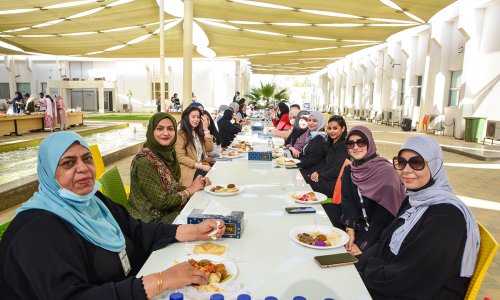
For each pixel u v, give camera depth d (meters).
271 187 2.75
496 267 3.07
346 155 3.62
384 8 8.55
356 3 8.23
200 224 1.73
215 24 12.12
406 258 1.45
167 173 2.58
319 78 40.56
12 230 1.12
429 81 14.46
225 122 7.49
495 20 10.63
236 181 2.94
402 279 1.44
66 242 1.16
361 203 2.56
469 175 6.80
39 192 1.27
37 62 27.16
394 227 1.67
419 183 1.60
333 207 3.01
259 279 1.34
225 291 1.24
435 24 13.66
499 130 10.22
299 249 1.62
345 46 15.48
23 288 1.07
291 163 3.65
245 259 1.51
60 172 1.26
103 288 1.12
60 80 25.31
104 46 16.05
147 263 1.49
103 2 9.10
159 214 2.47
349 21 10.19
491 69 10.84
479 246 1.44
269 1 8.59
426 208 1.53
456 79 13.21
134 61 25.86
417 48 16.20
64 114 13.24
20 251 1.07
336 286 1.30
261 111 19.64
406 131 15.50
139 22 11.53
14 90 26.88
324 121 4.73
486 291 2.69
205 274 1.29
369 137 2.53
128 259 1.53
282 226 1.92
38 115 12.50
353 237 2.49
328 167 3.74
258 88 21.81
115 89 26.05
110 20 11.05
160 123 2.61
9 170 6.97
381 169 2.42
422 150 1.59
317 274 1.38
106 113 25.17
